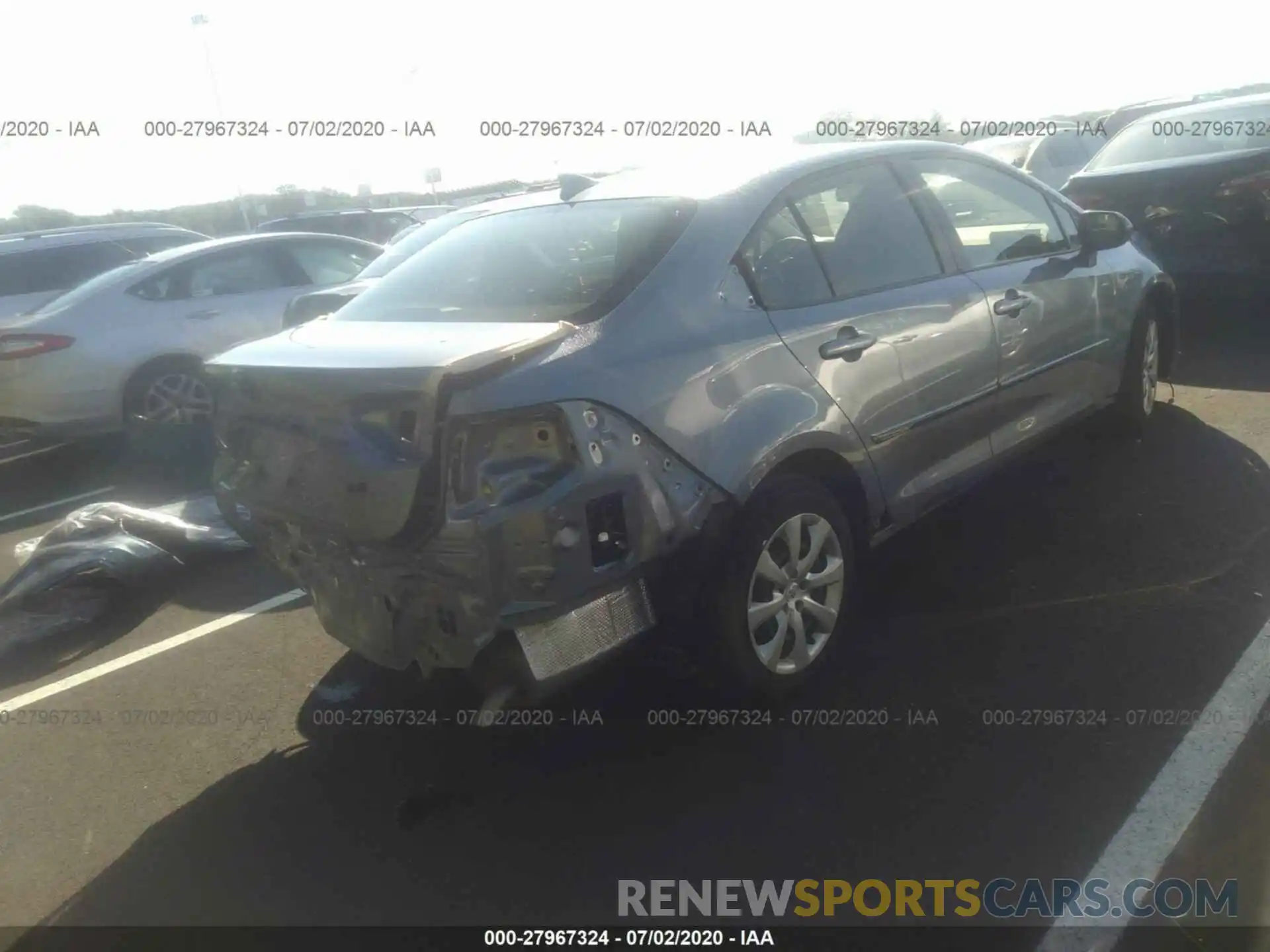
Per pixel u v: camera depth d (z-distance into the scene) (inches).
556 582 109.2
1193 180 275.1
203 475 295.6
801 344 135.9
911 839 111.5
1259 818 109.0
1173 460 205.3
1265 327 294.7
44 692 162.9
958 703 133.9
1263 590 153.3
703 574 125.6
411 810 125.6
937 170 172.9
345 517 113.1
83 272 427.2
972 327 162.4
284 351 126.3
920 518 162.2
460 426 106.0
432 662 116.1
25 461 335.3
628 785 125.6
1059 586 160.9
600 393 113.0
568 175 164.7
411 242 257.6
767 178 146.1
